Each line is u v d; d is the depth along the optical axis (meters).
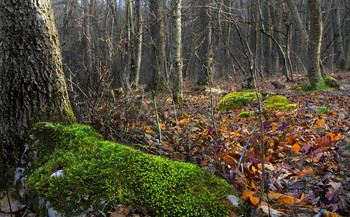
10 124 2.50
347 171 2.12
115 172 1.99
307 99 6.37
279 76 16.62
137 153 2.18
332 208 1.79
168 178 1.97
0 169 2.37
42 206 1.91
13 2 2.46
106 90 3.53
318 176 2.18
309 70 8.21
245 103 5.93
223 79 16.05
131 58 12.37
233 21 9.75
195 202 1.84
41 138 2.37
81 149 2.28
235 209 1.86
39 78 2.58
